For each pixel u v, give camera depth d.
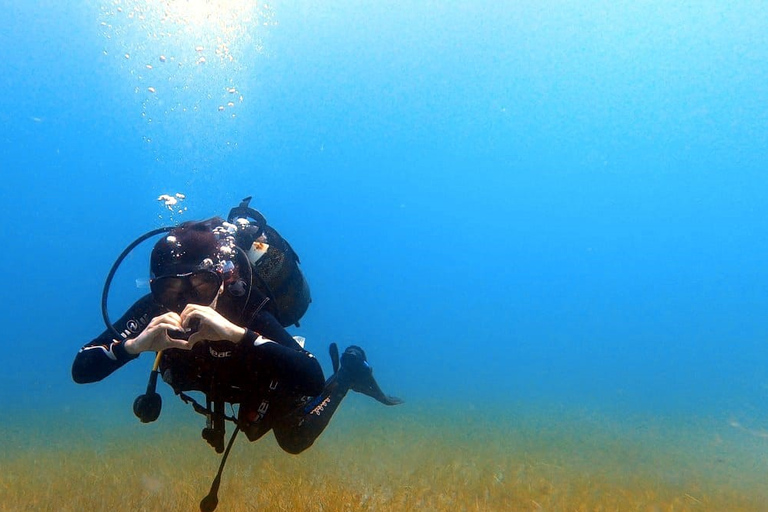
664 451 8.05
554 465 6.30
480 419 10.65
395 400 5.93
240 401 3.05
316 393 3.04
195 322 2.57
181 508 4.20
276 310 3.24
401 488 4.75
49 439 8.55
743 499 5.29
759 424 12.09
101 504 4.34
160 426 9.32
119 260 2.93
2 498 4.79
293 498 4.24
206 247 2.74
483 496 4.80
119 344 2.76
